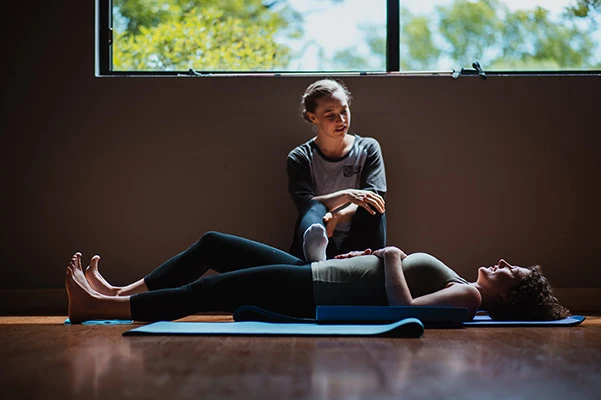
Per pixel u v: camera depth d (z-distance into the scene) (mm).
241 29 4070
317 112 3514
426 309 2354
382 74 3984
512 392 1231
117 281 3928
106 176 3949
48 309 3641
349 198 3311
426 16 4074
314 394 1197
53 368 1513
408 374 1419
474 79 3973
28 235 3936
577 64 4074
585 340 2074
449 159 3961
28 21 3963
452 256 3949
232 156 3955
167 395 1194
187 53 4066
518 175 3965
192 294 2484
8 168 3943
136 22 4066
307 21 4078
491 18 4086
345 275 2471
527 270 2631
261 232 3947
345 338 2076
